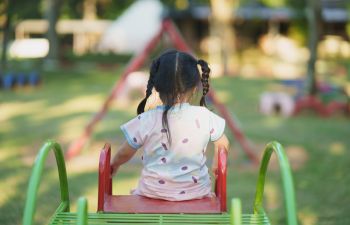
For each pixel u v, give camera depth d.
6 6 17.73
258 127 10.47
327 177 6.75
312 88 12.70
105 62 29.31
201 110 3.04
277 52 32.31
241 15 32.69
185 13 34.31
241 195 5.81
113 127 9.96
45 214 5.10
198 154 3.01
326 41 31.16
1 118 11.20
